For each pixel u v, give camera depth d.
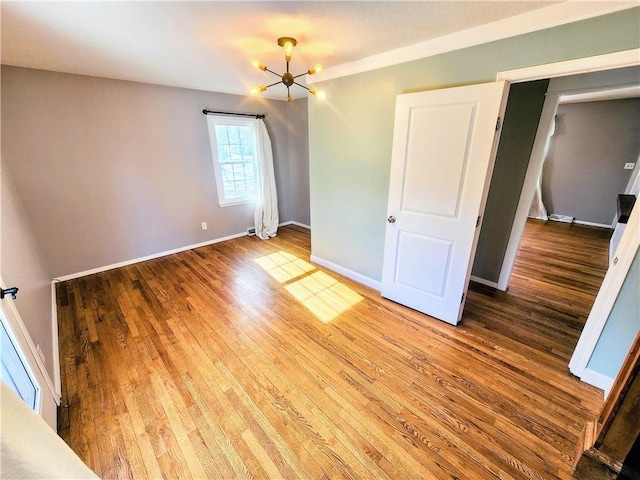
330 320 2.43
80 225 3.16
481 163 1.88
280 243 4.45
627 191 4.92
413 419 1.53
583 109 5.06
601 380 1.70
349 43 2.04
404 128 2.18
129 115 3.27
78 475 0.77
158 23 1.72
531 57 1.63
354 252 3.09
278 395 1.69
